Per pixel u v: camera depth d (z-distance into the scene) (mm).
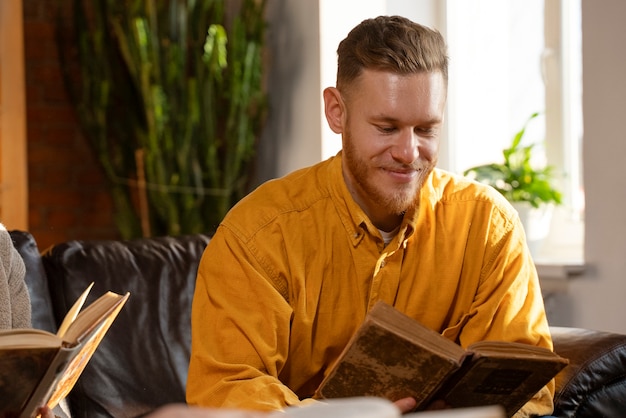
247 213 1775
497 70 3570
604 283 2719
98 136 4078
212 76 3881
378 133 1624
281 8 3898
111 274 2416
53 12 4516
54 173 4543
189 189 3875
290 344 1741
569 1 3295
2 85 4027
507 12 3516
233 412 863
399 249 1767
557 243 3326
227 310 1691
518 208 3084
